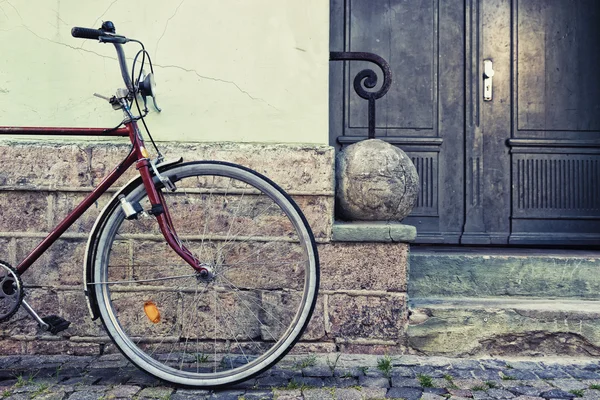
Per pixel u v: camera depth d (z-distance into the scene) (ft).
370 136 10.02
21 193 9.23
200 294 9.20
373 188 9.29
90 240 7.97
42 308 9.20
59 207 9.24
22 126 8.98
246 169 7.93
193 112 9.49
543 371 8.48
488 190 13.12
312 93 9.54
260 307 9.23
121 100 8.00
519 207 13.10
